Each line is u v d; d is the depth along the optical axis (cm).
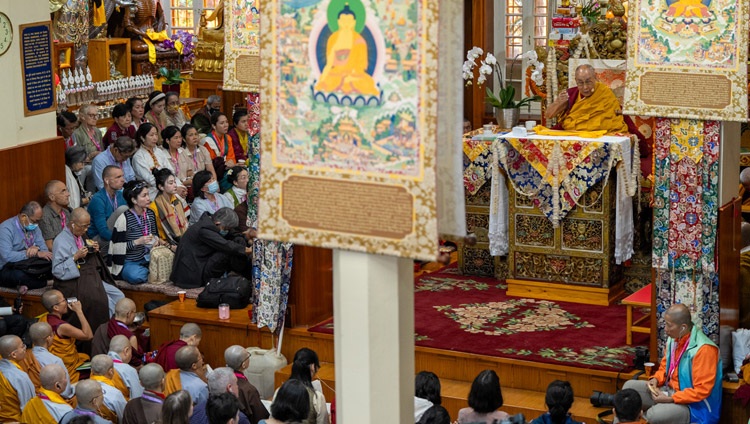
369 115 572
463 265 1265
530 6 1847
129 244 1235
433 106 557
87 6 1833
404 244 572
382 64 566
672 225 927
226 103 2019
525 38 1858
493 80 1859
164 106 1719
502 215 1174
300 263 1097
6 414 928
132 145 1448
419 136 563
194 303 1182
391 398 604
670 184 919
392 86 566
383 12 562
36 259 1179
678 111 888
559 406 797
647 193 1191
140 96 1928
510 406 956
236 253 1204
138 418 855
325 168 587
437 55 553
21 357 948
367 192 578
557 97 1227
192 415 864
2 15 1205
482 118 1827
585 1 1506
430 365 1036
